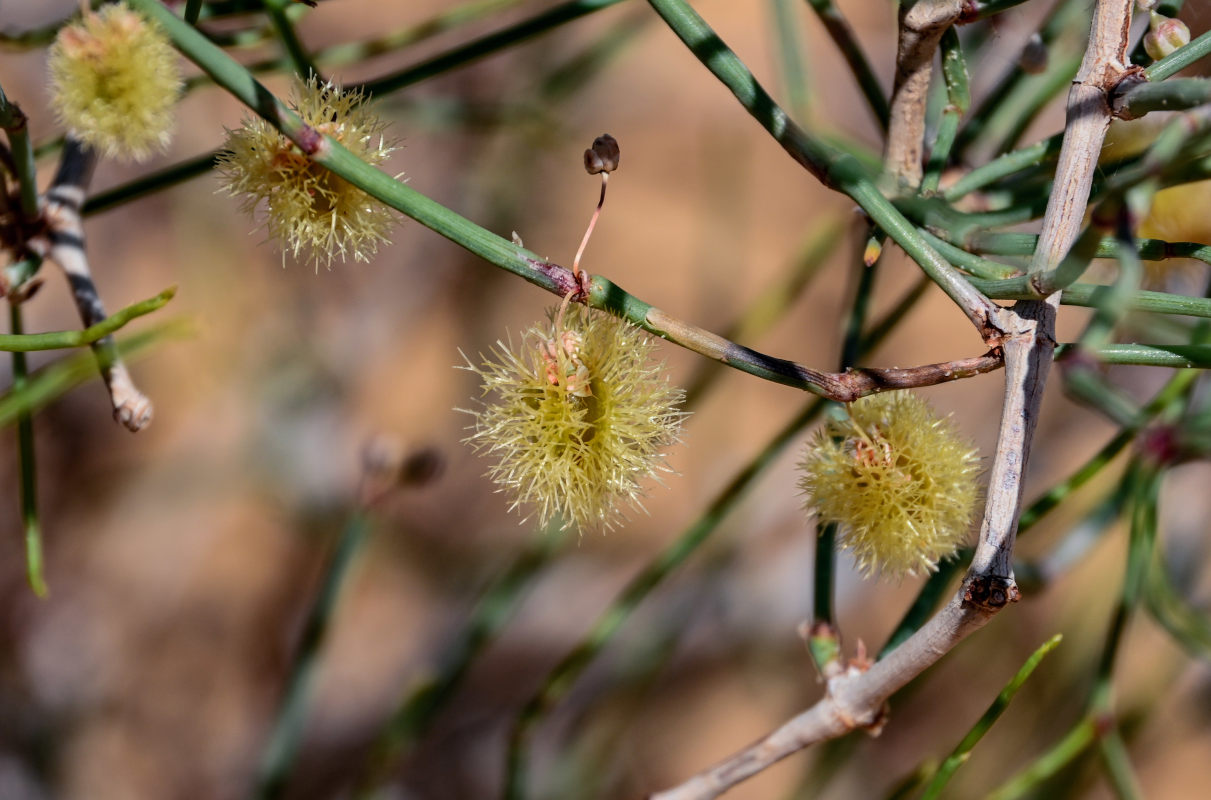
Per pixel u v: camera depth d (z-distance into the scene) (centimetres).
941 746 52
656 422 30
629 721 51
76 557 62
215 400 63
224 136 30
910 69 31
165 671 62
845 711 31
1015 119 34
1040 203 31
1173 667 48
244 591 64
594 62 51
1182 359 29
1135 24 33
